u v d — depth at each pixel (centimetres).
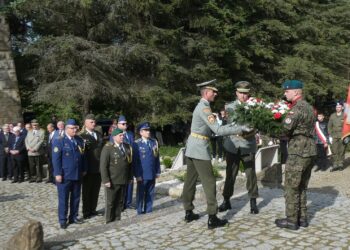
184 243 520
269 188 884
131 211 874
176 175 1134
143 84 1988
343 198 758
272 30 2338
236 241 518
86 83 1834
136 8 1878
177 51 2030
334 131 1285
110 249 511
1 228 788
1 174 1429
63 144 768
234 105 644
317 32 2559
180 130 2320
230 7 2189
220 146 1341
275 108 565
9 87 2017
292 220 557
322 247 489
